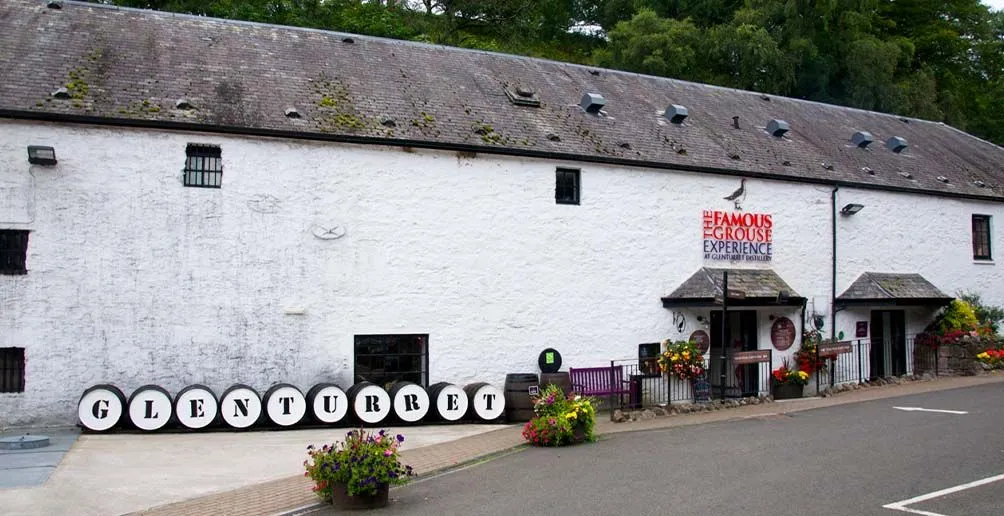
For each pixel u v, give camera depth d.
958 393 18.03
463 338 16.77
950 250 23.98
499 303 17.14
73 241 14.26
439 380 16.52
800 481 10.00
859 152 24.11
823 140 23.98
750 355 18.41
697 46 34.53
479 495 9.81
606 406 18.02
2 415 13.81
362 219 16.06
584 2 45.38
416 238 16.47
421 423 15.72
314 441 13.52
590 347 18.05
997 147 29.59
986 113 42.62
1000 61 43.69
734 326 20.39
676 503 9.08
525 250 17.47
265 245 15.34
